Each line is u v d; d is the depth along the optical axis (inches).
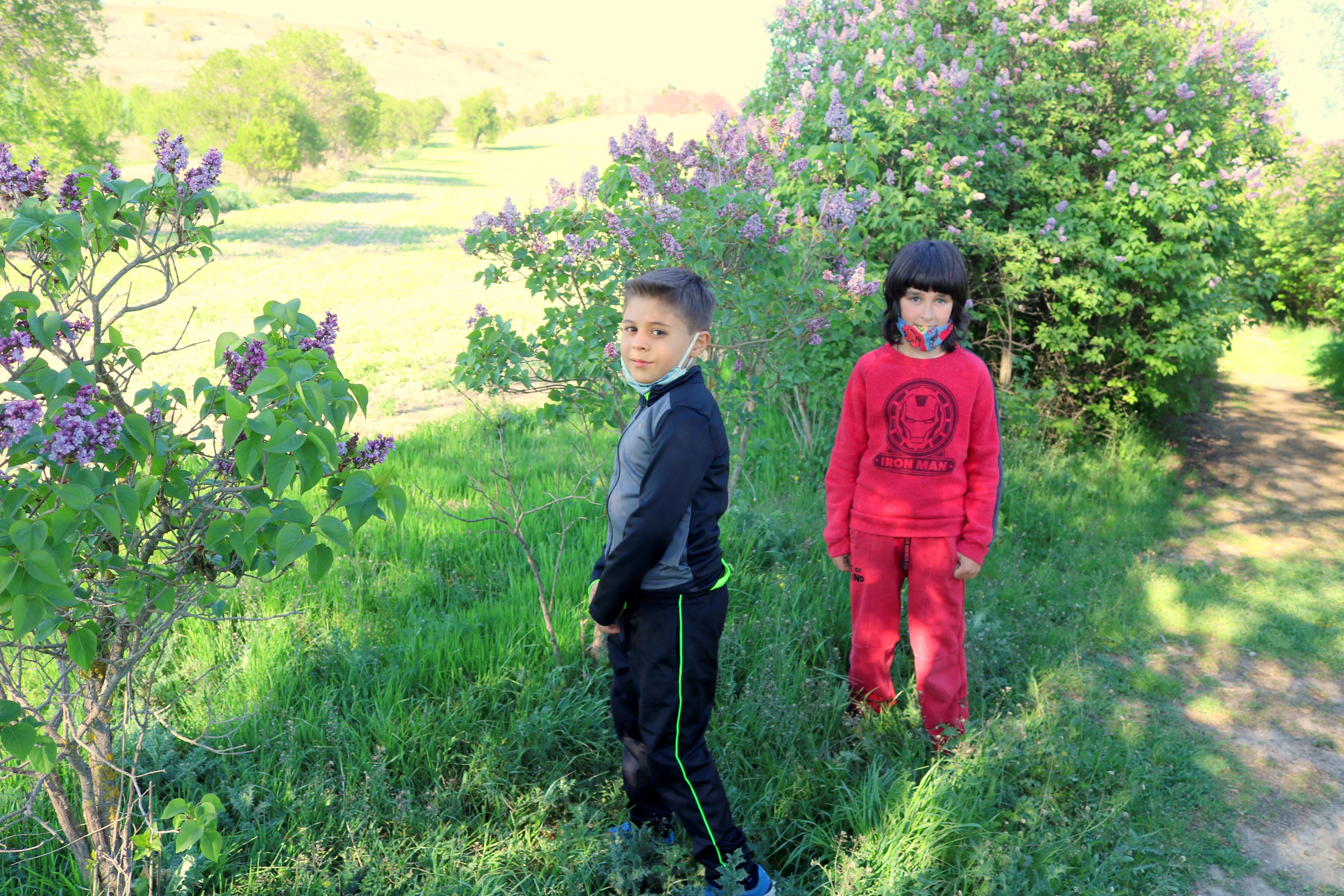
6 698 69.4
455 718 110.5
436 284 660.1
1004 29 273.4
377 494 68.0
